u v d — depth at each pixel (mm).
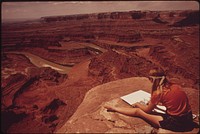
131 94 3158
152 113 2514
